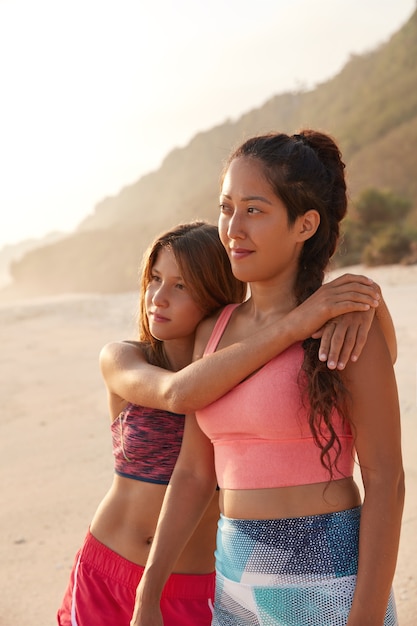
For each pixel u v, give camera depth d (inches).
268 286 91.1
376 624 79.7
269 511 84.0
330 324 82.4
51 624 150.2
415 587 145.6
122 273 6274.6
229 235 87.4
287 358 84.4
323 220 88.3
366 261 1122.0
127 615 103.1
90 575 105.5
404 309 512.1
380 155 3609.7
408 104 4256.9
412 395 267.9
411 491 185.5
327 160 90.4
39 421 313.9
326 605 81.1
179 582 103.8
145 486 104.7
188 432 97.0
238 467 86.7
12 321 722.8
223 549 88.4
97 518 108.5
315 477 83.4
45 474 240.8
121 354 107.9
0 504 218.2
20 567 177.0
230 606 87.4
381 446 82.0
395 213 1502.2
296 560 82.4
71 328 631.8
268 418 83.3
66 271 7170.3
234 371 85.5
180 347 109.3
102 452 258.8
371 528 81.0
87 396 356.5
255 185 85.5
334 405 80.7
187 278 102.9
